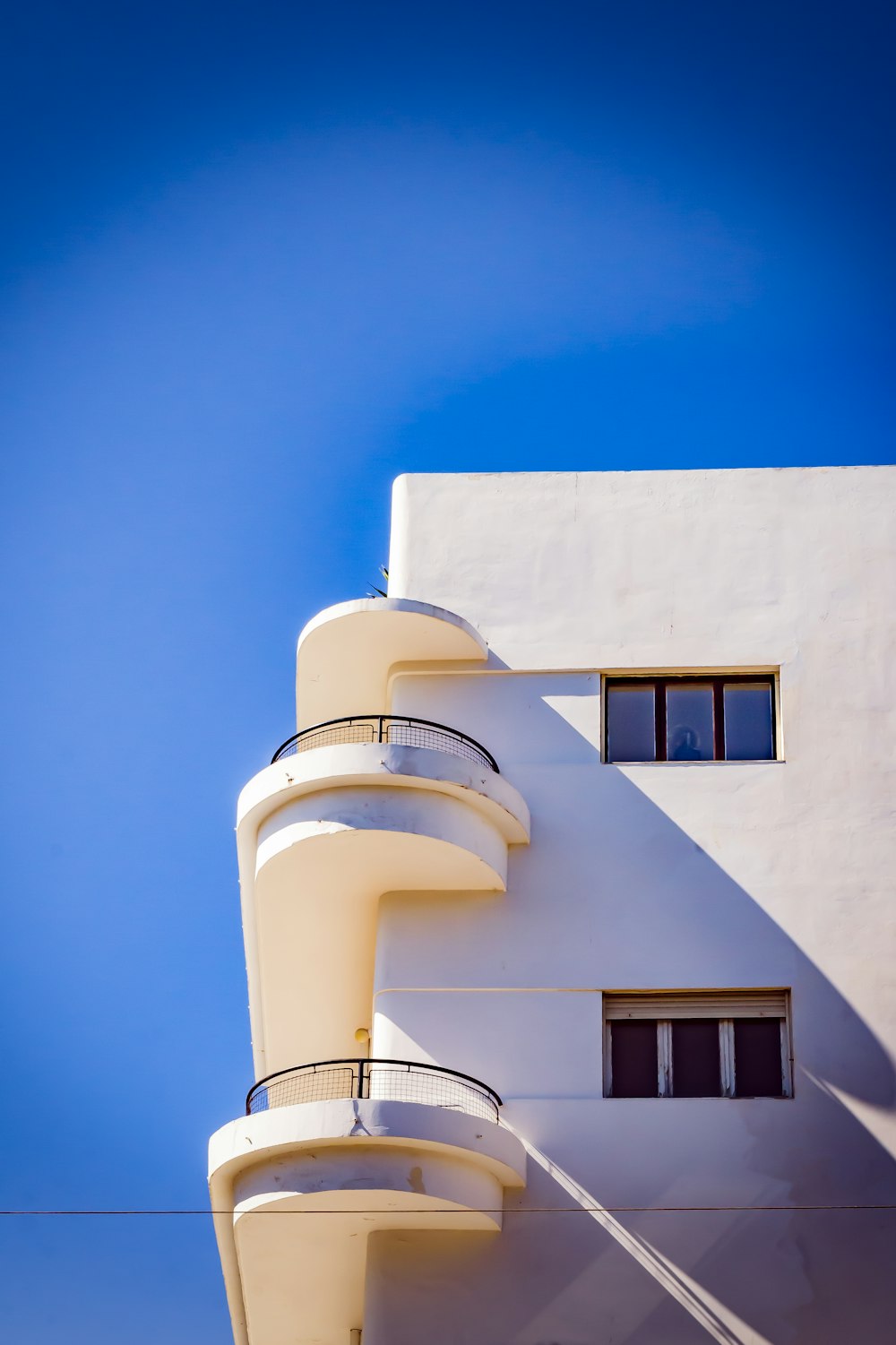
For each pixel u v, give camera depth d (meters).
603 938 22.31
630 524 25.33
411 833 21.66
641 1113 21.12
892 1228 20.22
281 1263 21.12
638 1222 20.39
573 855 22.94
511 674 24.41
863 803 23.05
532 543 25.34
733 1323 19.70
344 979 24.42
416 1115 19.67
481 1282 20.06
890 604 24.39
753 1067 21.67
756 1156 20.75
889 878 22.50
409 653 24.42
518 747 23.86
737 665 24.14
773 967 22.00
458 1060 21.56
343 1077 24.45
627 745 24.03
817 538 24.95
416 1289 20.02
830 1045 21.45
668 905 22.50
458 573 25.19
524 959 22.20
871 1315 19.72
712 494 25.41
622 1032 21.97
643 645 24.42
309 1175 19.53
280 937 23.59
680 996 22.09
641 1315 19.80
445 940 22.38
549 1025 21.78
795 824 22.97
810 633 24.25
